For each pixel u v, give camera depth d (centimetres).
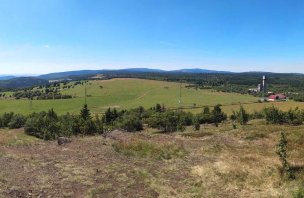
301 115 5591
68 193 1360
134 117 8569
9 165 1767
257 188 1532
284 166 1780
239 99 17575
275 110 5700
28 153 2141
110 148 2402
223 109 12788
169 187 1519
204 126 7550
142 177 1656
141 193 1419
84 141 2727
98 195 1362
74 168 1741
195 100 17700
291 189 1492
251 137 3212
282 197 1402
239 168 1848
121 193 1402
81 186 1462
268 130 3772
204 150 2488
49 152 2200
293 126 4506
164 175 1734
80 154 2152
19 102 18000
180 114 9044
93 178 1586
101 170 1734
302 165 1930
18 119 9725
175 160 2119
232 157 2212
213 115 9044
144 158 2150
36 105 17100
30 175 1588
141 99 18912
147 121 8050
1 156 1991
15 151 2198
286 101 14512
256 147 2677
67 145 2522
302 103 13012
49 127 5769
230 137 3291
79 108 16400
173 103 16850
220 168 1855
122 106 16700
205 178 1694
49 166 1780
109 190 1432
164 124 6950
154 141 2820
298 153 2348
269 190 1496
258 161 2052
